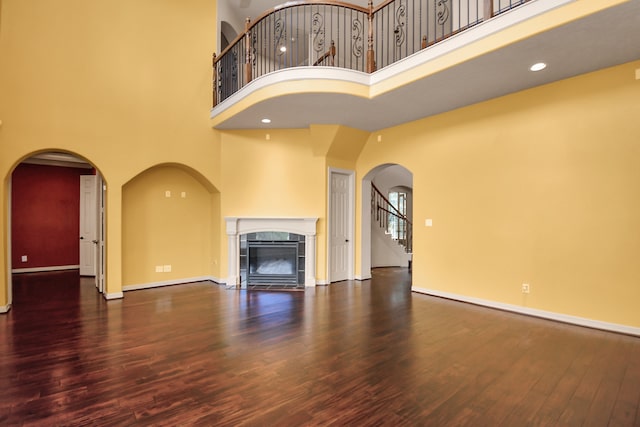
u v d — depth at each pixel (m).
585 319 3.67
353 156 6.28
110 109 4.88
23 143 4.26
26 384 2.42
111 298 4.90
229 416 2.04
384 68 4.21
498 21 3.15
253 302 4.72
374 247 7.99
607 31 2.87
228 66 6.34
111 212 4.90
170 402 2.19
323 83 4.25
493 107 4.43
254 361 2.81
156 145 5.29
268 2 6.63
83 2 4.71
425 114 5.08
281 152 5.97
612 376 2.54
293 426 1.94
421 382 2.45
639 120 3.35
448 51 3.54
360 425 1.95
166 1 5.43
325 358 2.87
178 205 6.01
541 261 3.99
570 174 3.78
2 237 4.14
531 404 2.17
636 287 3.36
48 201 7.45
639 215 3.35
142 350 3.03
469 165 4.68
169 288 5.63
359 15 6.77
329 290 5.48
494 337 3.35
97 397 2.25
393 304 4.60
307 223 5.79
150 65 5.25
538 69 3.59
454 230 4.84
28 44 4.31
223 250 5.98
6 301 4.25
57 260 7.54
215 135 5.91
